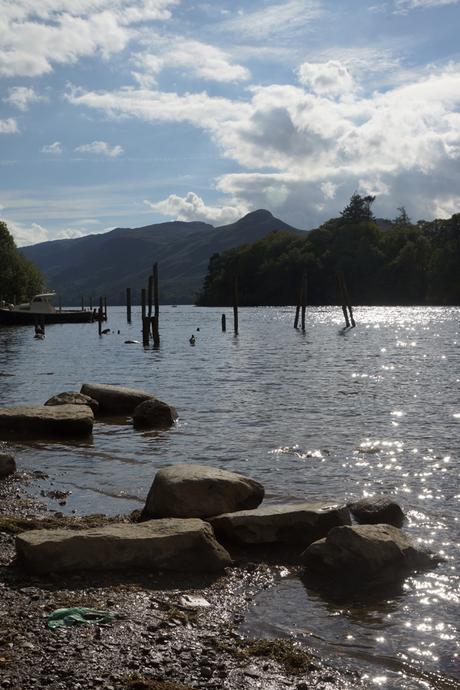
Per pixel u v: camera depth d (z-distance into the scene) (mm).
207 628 6750
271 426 17906
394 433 16797
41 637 6371
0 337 65938
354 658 6246
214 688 5602
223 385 26953
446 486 11906
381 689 5723
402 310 124250
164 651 6199
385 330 67125
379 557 8078
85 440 16469
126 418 19656
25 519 9914
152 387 26828
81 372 33438
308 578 8109
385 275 154875
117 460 14320
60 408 17766
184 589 7703
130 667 5879
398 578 8016
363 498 10430
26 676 5660
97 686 5523
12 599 7242
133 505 11000
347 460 13961
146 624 6742
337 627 6855
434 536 9375
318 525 9164
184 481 10055
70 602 7172
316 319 93062
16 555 8289
